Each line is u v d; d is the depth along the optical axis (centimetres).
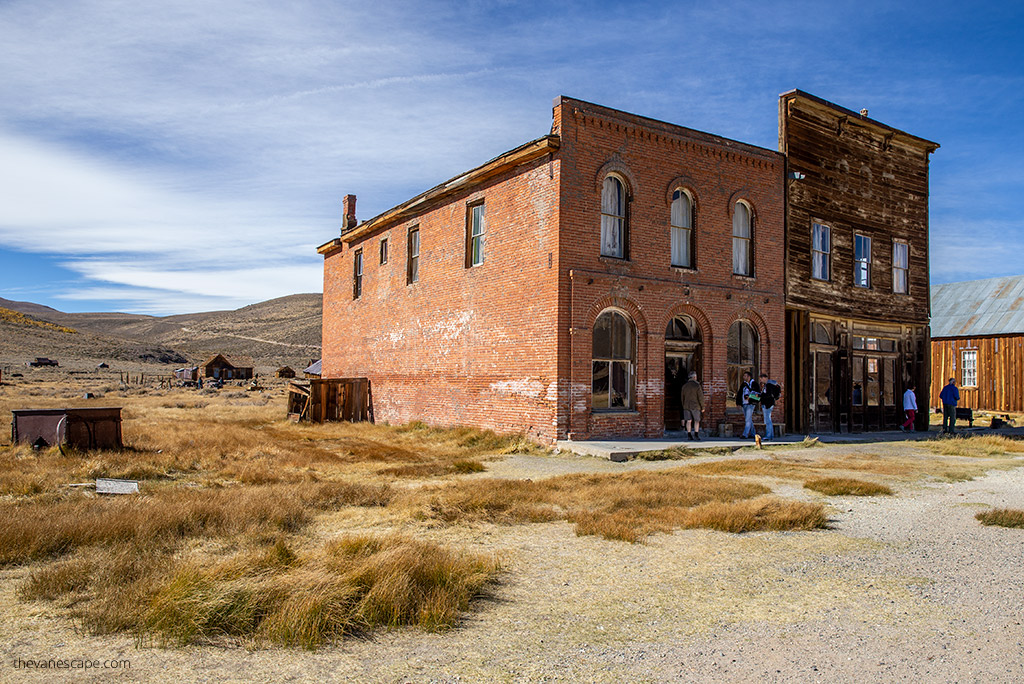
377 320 2742
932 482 1238
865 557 734
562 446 1688
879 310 2416
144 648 473
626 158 1852
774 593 614
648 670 452
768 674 446
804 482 1189
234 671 439
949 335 3712
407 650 482
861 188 2383
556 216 1744
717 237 2005
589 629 526
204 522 822
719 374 1980
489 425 1970
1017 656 477
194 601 509
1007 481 1258
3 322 13612
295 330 19050
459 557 666
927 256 2606
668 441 1769
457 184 2131
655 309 1875
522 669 452
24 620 523
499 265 1964
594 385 1828
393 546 684
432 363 2294
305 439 2022
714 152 2009
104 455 1369
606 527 827
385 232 2706
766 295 2081
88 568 623
